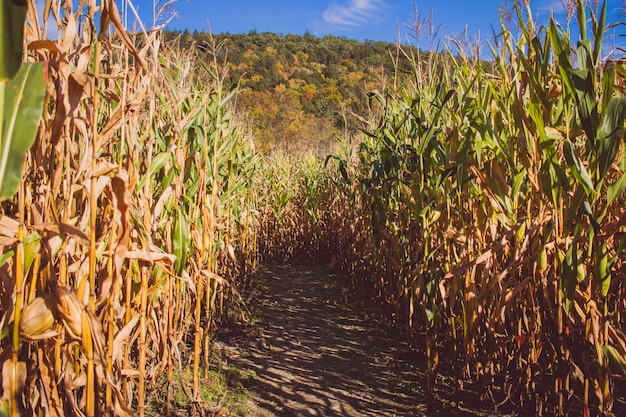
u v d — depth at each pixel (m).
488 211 3.94
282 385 4.55
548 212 3.27
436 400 4.10
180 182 3.60
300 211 12.51
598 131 2.55
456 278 3.97
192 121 3.81
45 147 2.21
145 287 3.04
